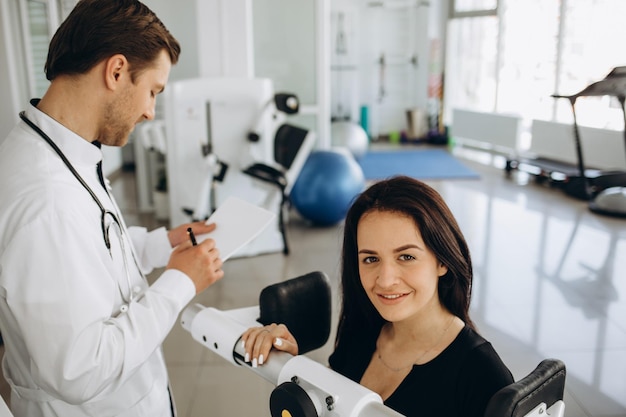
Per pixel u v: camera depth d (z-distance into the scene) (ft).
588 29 22.63
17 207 3.32
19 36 10.68
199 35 15.48
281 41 18.24
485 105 29.71
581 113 23.41
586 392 8.86
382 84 32.91
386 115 33.47
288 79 18.60
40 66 11.73
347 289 4.09
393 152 29.71
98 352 3.34
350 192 17.21
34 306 3.24
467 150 29.81
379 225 3.41
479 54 29.78
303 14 18.10
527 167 23.17
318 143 19.22
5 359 4.24
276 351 3.37
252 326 3.92
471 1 29.96
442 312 3.66
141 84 3.68
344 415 2.67
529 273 13.70
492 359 3.38
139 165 19.01
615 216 18.07
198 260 4.02
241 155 14.89
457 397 3.40
